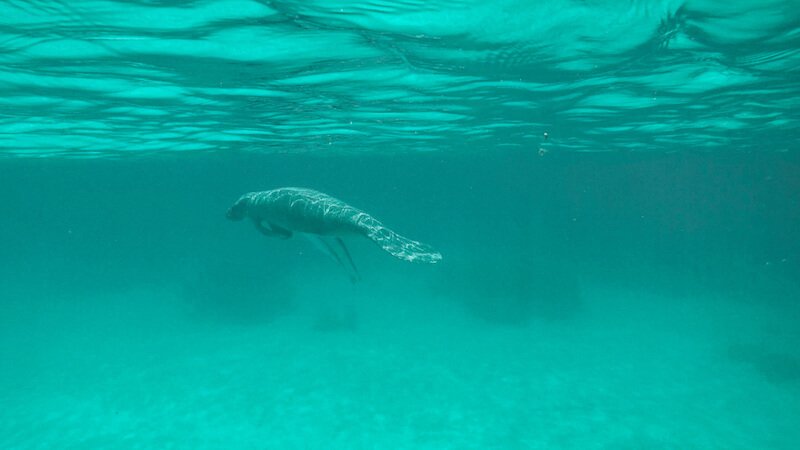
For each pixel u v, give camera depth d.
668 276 41.81
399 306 32.00
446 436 13.84
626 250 54.56
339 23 6.95
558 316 27.23
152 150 26.08
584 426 14.30
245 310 28.83
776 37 8.15
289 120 16.88
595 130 21.64
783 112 16.91
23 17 6.30
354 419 15.02
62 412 16.09
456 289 33.22
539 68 10.13
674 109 15.80
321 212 6.72
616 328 25.27
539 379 18.14
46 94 11.07
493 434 13.90
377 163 52.34
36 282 51.72
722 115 17.30
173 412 15.85
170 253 69.69
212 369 20.05
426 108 15.20
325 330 25.73
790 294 34.06
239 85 11.04
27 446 13.88
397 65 9.77
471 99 13.72
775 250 55.16
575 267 45.41
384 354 21.42
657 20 7.21
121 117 14.66
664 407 15.48
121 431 14.62
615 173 64.06
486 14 6.77
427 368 19.53
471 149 33.28
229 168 54.16
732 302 31.81
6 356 22.84
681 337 23.50
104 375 19.73
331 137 23.03
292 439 13.86
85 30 6.88
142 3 5.98
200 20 6.64
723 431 13.80
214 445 13.61
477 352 21.45
